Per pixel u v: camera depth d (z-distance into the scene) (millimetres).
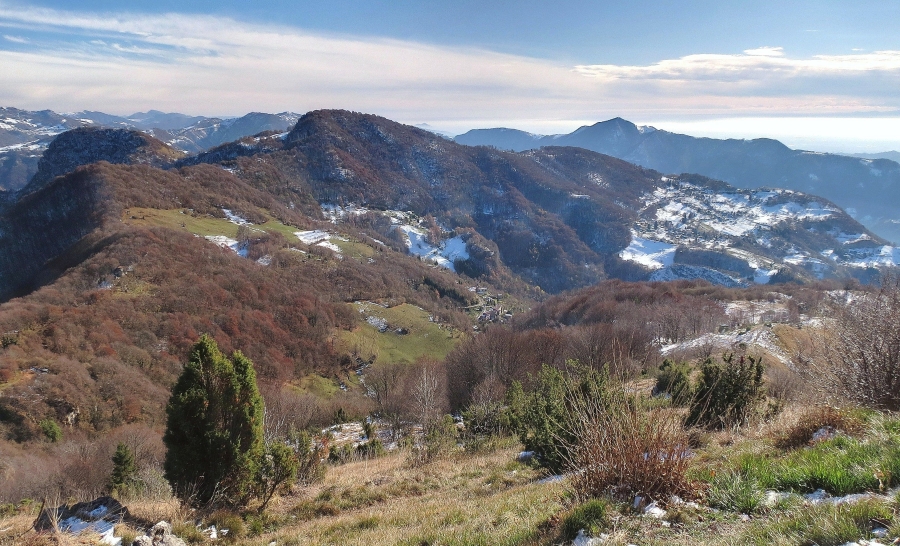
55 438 31609
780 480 4840
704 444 8461
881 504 3637
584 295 80438
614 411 5945
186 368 8633
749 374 10258
